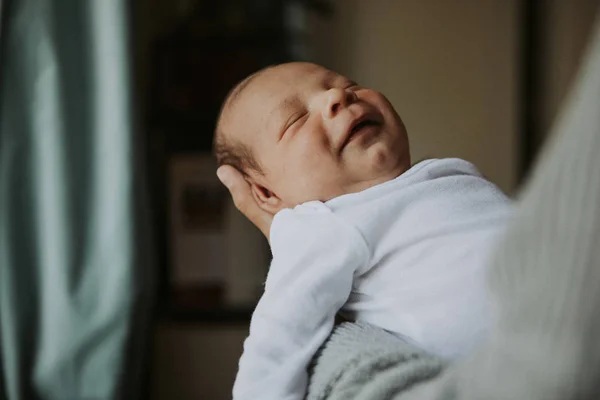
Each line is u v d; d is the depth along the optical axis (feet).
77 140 4.25
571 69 6.71
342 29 6.70
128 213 4.24
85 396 4.19
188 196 6.23
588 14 6.66
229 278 6.18
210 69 6.15
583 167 0.91
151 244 5.13
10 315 4.09
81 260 4.25
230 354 5.98
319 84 2.60
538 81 6.73
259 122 2.58
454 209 2.15
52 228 4.19
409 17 6.75
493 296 1.11
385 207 2.17
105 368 4.21
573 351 0.91
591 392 0.91
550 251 0.95
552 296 0.94
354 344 1.90
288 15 6.53
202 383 5.97
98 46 4.25
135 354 4.36
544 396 0.93
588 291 0.90
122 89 4.25
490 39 6.77
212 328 6.01
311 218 2.23
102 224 4.26
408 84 6.75
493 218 2.12
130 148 4.26
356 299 2.20
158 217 6.24
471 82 6.77
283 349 2.06
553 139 1.01
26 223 4.19
